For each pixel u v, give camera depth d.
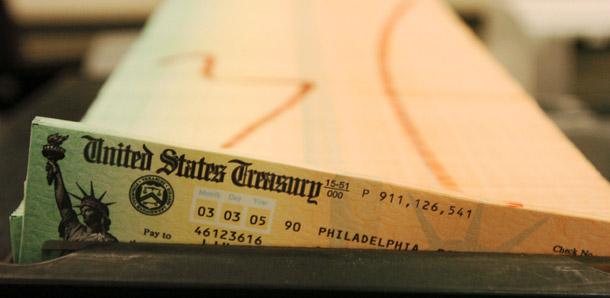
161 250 0.27
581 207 0.29
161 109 0.35
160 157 0.27
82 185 0.27
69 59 0.91
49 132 0.27
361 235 0.28
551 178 0.31
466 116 0.36
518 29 0.80
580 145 0.57
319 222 0.28
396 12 0.50
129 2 0.88
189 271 0.26
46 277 0.26
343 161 0.32
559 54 0.77
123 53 0.78
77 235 0.27
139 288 0.26
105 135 0.27
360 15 0.49
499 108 0.36
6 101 0.84
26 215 0.27
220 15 0.48
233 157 0.27
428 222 0.28
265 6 0.50
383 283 0.26
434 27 0.47
